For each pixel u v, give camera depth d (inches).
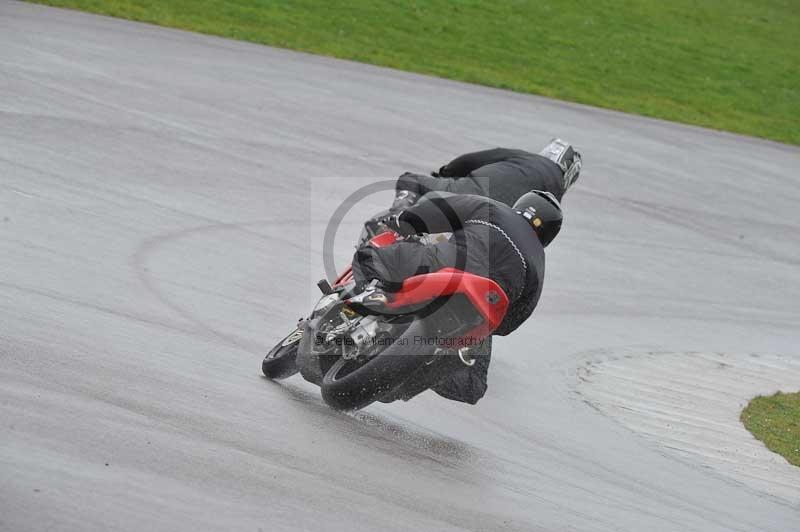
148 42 2640.3
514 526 689.0
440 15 4384.8
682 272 1827.0
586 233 1931.6
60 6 2893.7
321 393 844.6
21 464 592.1
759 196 2591.0
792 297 1847.9
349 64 3051.2
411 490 708.7
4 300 926.4
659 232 2062.0
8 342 810.8
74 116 1787.6
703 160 2871.6
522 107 2997.0
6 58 2094.0
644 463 933.2
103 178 1485.0
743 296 1780.3
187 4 3459.6
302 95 2431.1
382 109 2488.9
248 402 816.9
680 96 3964.1
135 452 648.4
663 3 6250.0
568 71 3919.8
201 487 619.8
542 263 844.6
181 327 992.2
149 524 554.6
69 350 829.8
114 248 1198.3
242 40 3046.3
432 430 890.7
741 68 4840.1
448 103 2773.1
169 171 1611.7
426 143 2233.0
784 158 3184.1
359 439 797.2
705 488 898.1
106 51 2400.3
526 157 1027.3
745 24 6186.0
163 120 1913.1
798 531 833.5
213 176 1644.9
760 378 1350.9
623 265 1777.8
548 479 821.2
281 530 586.9
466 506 705.0
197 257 1251.8
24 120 1685.5
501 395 1058.7
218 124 1985.7
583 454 920.3
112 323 943.0
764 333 1601.9
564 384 1150.3
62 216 1268.5
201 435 708.7
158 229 1323.8
